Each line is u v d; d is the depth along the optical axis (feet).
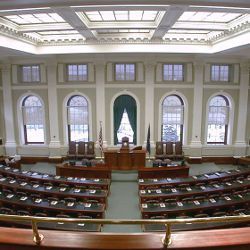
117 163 38.58
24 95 44.57
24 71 45.01
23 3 13.83
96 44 36.37
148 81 43.04
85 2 14.29
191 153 44.70
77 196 25.90
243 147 45.11
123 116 44.83
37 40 35.78
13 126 45.19
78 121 45.27
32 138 46.14
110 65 43.01
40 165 44.01
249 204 24.12
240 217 5.75
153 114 43.98
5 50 32.91
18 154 45.85
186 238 5.55
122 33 35.04
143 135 44.73
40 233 5.73
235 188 28.09
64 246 5.34
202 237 5.57
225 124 45.68
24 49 34.01
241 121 44.70
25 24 29.35
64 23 29.04
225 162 45.42
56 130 44.57
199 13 25.52
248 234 5.66
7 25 28.07
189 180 30.45
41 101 44.60
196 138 44.60
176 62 43.21
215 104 45.16
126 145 39.99
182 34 35.42
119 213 26.58
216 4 14.53
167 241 5.38
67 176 35.09
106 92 43.52
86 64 43.60
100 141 41.42
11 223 18.76
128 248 5.30
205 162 45.34
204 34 35.65
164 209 22.52
